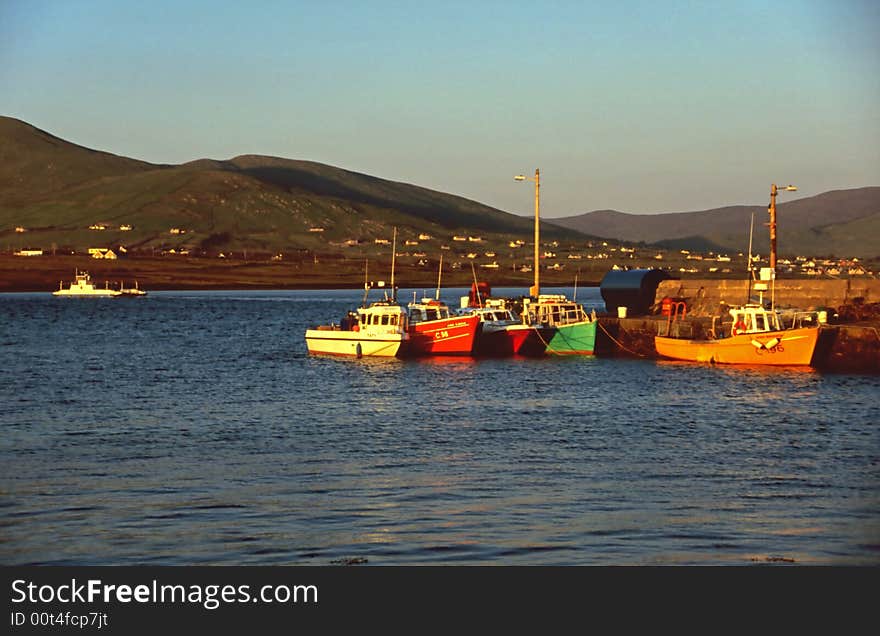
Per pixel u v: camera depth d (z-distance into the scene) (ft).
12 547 96.89
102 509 108.99
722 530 100.89
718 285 289.53
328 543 97.50
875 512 106.93
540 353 263.08
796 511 107.55
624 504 110.42
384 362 255.91
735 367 235.40
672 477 123.54
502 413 175.32
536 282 276.41
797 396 191.42
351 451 141.08
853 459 134.41
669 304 270.67
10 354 308.60
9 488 118.42
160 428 161.89
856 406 179.22
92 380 233.55
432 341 262.06
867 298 263.29
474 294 291.58
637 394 196.54
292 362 269.03
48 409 184.34
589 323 260.21
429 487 118.52
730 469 128.06
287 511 107.86
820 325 233.76
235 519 105.09
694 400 188.14
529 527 101.96
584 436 152.46
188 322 508.53
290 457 136.87
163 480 122.52
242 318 552.41
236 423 166.71
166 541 98.27
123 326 472.44
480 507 109.29
